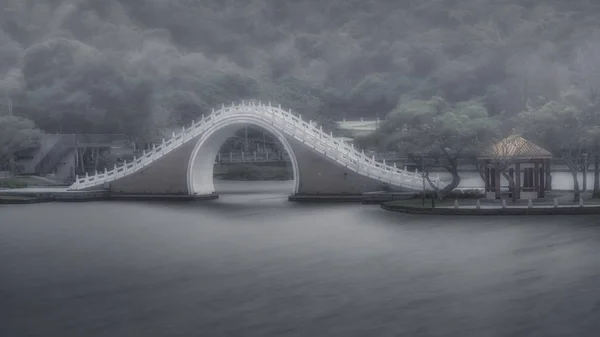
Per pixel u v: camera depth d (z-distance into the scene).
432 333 27.28
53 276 39.97
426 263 42.16
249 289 35.53
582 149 85.50
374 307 31.36
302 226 63.50
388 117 87.25
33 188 115.44
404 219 65.81
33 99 174.12
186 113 182.25
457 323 28.58
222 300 33.16
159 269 41.75
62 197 99.56
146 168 100.25
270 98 198.25
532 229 55.38
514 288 34.69
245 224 66.50
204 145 98.00
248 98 196.75
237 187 145.50
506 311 30.31
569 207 64.62
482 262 41.94
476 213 65.94
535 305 31.23
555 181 129.88
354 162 89.00
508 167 74.56
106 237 57.62
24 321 29.94
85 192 99.81
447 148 79.19
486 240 50.41
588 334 26.91
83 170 144.88
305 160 91.06
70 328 28.72
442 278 37.50
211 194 102.62
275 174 176.25
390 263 42.47
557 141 79.31
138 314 30.77
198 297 33.88
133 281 38.16
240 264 43.12
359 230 58.97
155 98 184.62
